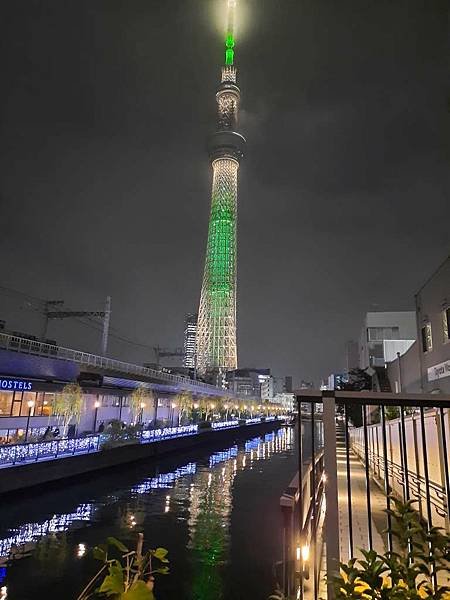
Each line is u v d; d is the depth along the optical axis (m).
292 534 3.95
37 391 33.41
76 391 35.72
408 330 52.12
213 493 28.34
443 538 2.84
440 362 19.53
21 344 33.19
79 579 13.21
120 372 47.72
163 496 26.81
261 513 22.70
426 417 7.66
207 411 75.38
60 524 19.39
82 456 28.61
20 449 23.56
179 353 70.94
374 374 40.16
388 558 2.79
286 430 124.88
